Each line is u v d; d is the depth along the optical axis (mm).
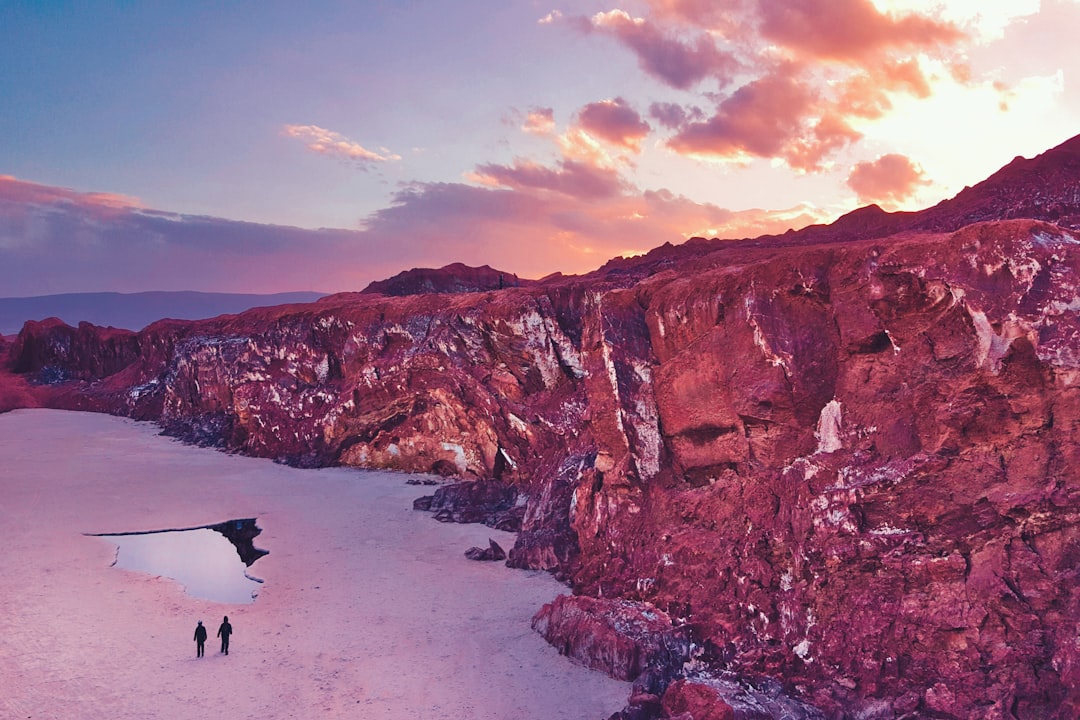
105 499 63688
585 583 41812
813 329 35562
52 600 40906
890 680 28922
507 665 33781
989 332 29047
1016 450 28969
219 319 109438
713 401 38906
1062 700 26016
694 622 34812
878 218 65125
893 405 32312
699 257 60969
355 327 79812
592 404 44500
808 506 33188
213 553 50406
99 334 129750
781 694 29500
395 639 36438
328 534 53469
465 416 67875
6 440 90750
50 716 29266
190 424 96812
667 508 40000
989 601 28203
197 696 31141
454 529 54156
